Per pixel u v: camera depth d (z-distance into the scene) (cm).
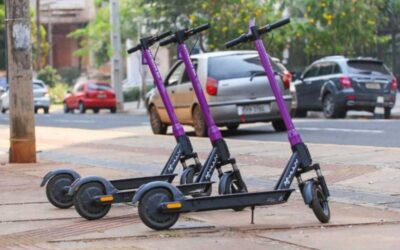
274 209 805
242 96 1664
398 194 877
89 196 758
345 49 3209
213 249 627
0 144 1734
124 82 5194
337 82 2272
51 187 826
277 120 1727
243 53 1711
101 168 1198
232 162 758
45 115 3388
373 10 3155
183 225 727
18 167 1218
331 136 1565
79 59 6225
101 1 5262
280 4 3306
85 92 3784
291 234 679
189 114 1714
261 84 1675
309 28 3088
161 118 1853
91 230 713
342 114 2308
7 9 1246
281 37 3039
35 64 5600
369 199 852
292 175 711
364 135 1556
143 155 1366
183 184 772
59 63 6550
